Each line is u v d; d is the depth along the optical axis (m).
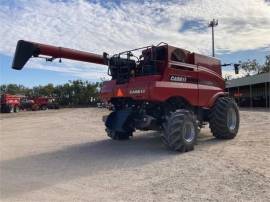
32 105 54.72
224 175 6.46
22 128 17.77
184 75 9.95
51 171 7.38
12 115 35.09
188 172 6.82
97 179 6.60
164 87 9.21
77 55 9.67
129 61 9.80
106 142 11.45
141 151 9.45
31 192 5.89
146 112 9.79
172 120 8.95
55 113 35.59
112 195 5.57
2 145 11.45
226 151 8.84
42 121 22.80
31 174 7.16
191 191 5.61
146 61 9.59
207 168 7.06
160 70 9.43
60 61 9.48
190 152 8.97
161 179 6.41
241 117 20.00
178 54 9.90
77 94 79.62
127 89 9.63
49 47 9.11
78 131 15.38
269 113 23.41
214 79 11.26
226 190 5.58
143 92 9.20
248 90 50.88
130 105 10.18
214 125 10.84
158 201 5.19
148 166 7.53
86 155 9.12
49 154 9.44
